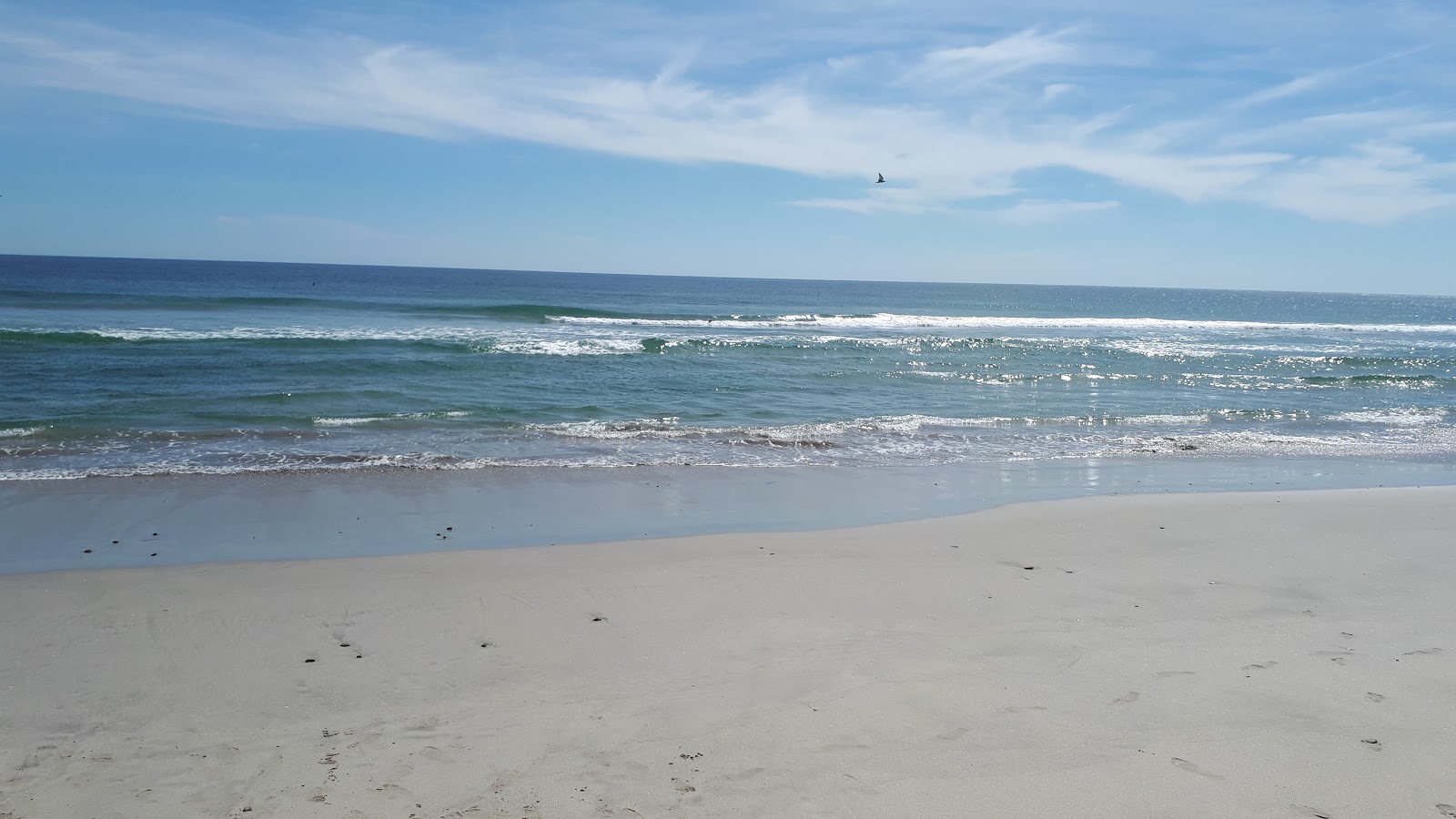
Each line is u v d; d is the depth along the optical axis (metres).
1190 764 3.86
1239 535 8.22
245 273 119.81
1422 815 3.50
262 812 3.49
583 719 4.30
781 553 7.50
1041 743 4.03
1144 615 5.87
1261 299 173.12
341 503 9.52
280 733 4.17
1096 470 12.12
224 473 10.84
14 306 34.97
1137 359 29.27
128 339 23.38
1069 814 3.48
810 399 18.81
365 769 3.82
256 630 5.54
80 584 6.42
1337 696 4.56
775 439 14.10
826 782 3.70
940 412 17.56
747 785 3.68
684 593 6.33
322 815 3.47
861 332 38.59
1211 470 12.22
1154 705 4.44
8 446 12.10
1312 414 17.98
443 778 3.75
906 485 10.98
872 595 6.30
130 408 15.00
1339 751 4.00
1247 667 4.94
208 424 14.02
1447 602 6.19
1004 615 5.87
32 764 3.86
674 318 43.03
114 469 10.91
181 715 4.36
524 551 7.50
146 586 6.41
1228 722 4.27
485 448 12.90
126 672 4.89
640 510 9.48
